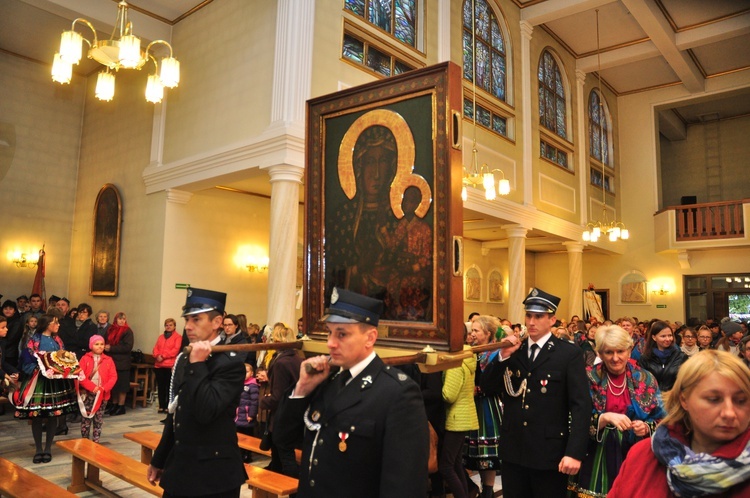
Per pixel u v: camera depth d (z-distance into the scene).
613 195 19.12
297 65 8.59
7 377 6.41
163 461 2.98
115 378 6.73
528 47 15.01
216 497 2.79
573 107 17.27
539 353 3.40
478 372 4.79
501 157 13.55
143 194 11.25
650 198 19.03
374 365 2.13
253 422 6.31
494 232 16.33
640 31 15.95
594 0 13.76
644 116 19.42
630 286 18.95
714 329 10.59
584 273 19.89
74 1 9.71
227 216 11.38
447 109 2.64
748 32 14.55
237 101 9.46
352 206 2.99
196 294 2.90
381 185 2.88
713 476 1.47
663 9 14.43
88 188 13.08
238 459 2.92
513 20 14.67
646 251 18.88
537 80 15.43
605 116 19.39
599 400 3.22
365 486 2.00
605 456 3.13
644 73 18.36
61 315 6.55
